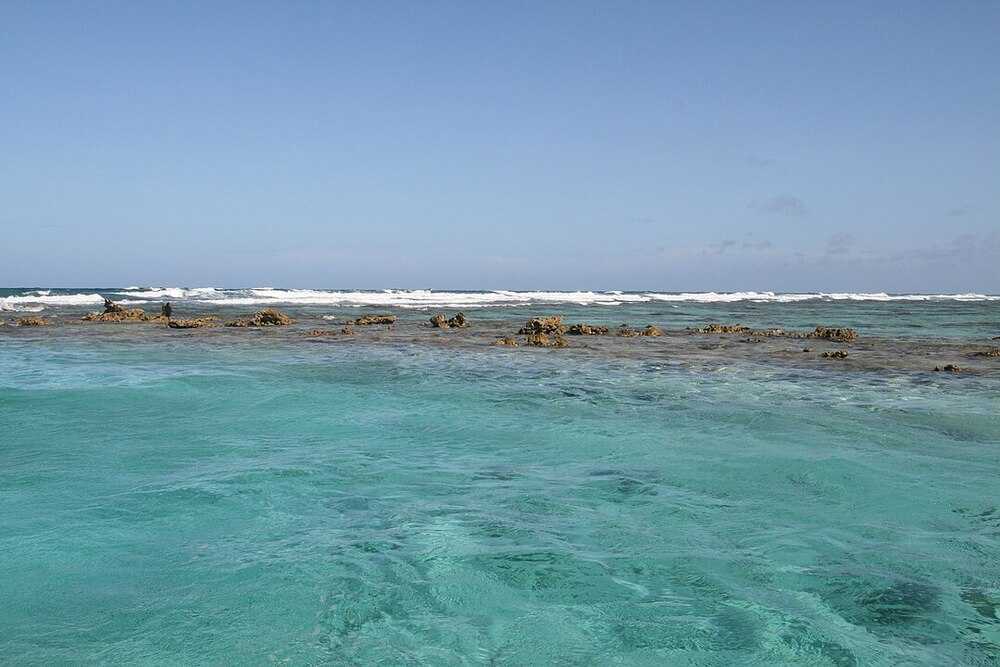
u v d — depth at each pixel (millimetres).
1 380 13828
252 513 6953
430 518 6891
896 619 5027
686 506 7316
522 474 8375
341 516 6918
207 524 6652
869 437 10172
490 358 18453
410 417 11305
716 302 75250
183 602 5148
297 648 4562
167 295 58531
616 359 18469
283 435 10109
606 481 8133
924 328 32656
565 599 5277
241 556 5949
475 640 4688
